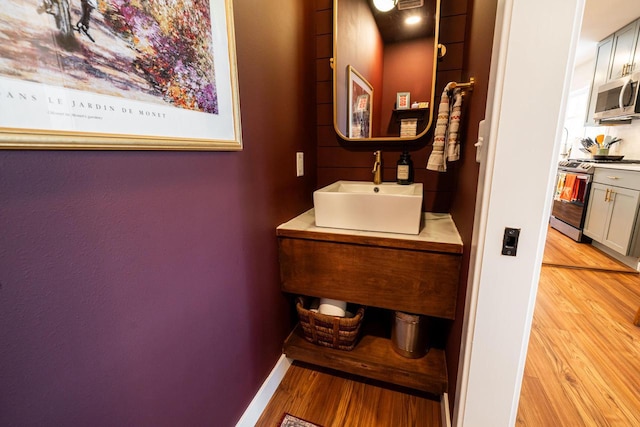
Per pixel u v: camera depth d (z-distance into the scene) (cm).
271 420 123
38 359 50
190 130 76
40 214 48
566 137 438
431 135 152
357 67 154
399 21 144
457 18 138
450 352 120
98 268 58
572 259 280
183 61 72
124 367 65
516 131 67
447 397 118
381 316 168
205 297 89
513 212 72
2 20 40
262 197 117
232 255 101
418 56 145
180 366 82
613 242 268
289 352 142
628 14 262
